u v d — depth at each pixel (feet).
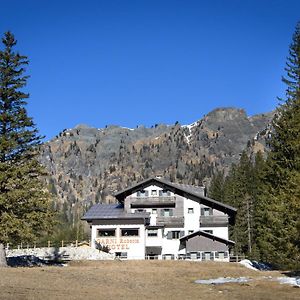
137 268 125.18
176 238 217.56
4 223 107.96
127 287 80.18
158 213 223.10
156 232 218.18
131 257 206.08
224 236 215.10
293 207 99.96
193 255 198.49
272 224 119.34
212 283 89.10
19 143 117.50
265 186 133.39
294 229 105.91
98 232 210.79
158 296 68.90
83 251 185.98
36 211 114.52
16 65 121.49
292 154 125.49
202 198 219.20
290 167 123.34
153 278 97.45
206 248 197.98
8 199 108.68
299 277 97.35
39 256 169.99
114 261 157.69
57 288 72.79
